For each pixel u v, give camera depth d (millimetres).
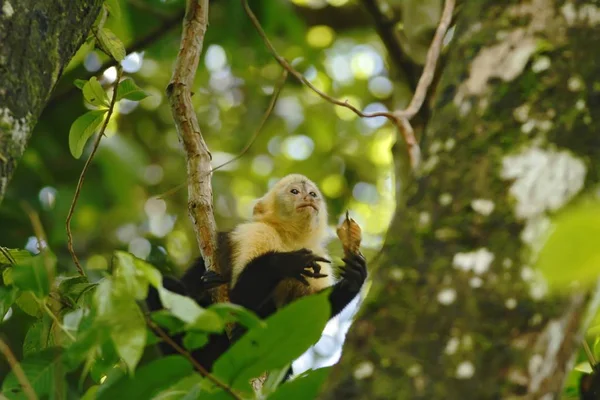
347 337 5918
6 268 9672
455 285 5676
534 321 5527
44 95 7480
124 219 23297
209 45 23328
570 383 8438
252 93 29219
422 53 17797
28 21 7434
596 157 5977
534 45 6371
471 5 6938
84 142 10844
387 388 5527
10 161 6922
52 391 7320
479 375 5445
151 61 26328
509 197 5844
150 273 6844
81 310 7613
